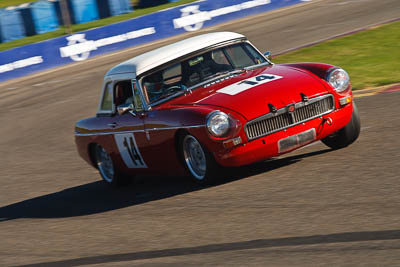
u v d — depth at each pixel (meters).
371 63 53.00
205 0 101.94
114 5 120.62
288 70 26.89
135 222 23.05
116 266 17.81
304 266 15.08
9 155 46.12
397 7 82.62
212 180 25.05
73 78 78.25
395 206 18.61
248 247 17.38
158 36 99.38
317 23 81.81
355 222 17.78
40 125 55.69
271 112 23.86
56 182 35.19
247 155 23.83
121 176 30.88
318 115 24.92
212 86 26.55
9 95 75.50
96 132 30.44
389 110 34.81
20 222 27.55
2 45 106.25
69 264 19.11
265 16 99.38
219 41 28.77
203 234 19.61
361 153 26.12
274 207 20.94
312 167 25.31
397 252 14.89
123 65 28.97
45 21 112.56
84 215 26.44
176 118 24.73
